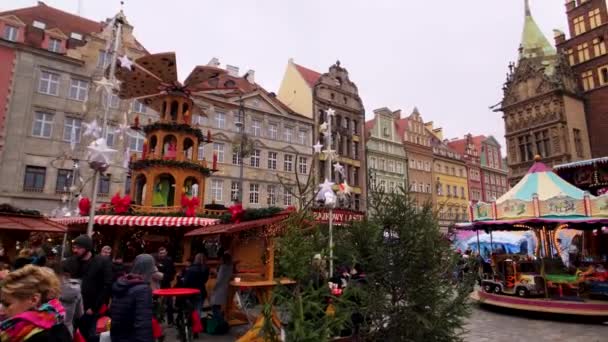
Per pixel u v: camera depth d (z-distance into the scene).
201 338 7.98
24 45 25.66
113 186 26.78
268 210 8.83
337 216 8.01
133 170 14.77
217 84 34.31
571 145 30.70
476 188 57.16
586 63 33.16
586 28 33.41
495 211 14.15
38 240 13.40
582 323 10.98
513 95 35.16
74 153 25.52
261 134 35.41
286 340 4.82
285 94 44.12
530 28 36.34
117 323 3.83
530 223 13.63
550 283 13.02
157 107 17.27
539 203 12.97
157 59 13.54
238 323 9.07
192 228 13.45
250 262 8.85
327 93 41.72
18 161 24.39
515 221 13.45
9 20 26.25
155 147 14.89
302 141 38.28
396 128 48.84
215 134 32.12
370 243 6.34
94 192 7.38
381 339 5.92
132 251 13.47
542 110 32.72
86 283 5.41
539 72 33.28
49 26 29.05
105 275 5.57
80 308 4.83
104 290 5.54
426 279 6.02
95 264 5.54
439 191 51.19
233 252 9.56
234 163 32.91
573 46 34.25
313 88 40.62
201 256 8.66
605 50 31.89
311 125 39.19
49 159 25.33
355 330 6.20
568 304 11.23
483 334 9.55
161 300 8.17
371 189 6.89
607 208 11.85
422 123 52.19
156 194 14.10
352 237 6.57
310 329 4.67
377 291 6.06
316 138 39.09
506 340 8.91
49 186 25.03
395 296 6.10
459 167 55.75
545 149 32.12
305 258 5.03
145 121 28.31
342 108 42.38
